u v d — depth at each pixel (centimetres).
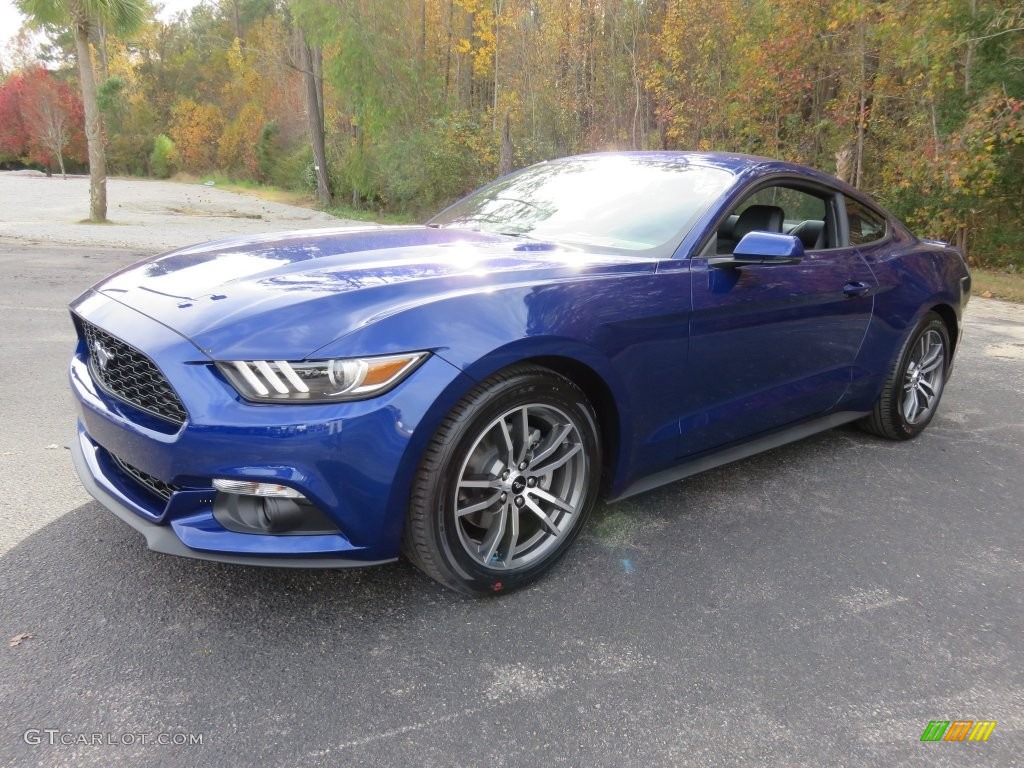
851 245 357
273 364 188
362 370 191
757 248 265
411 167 2523
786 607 235
